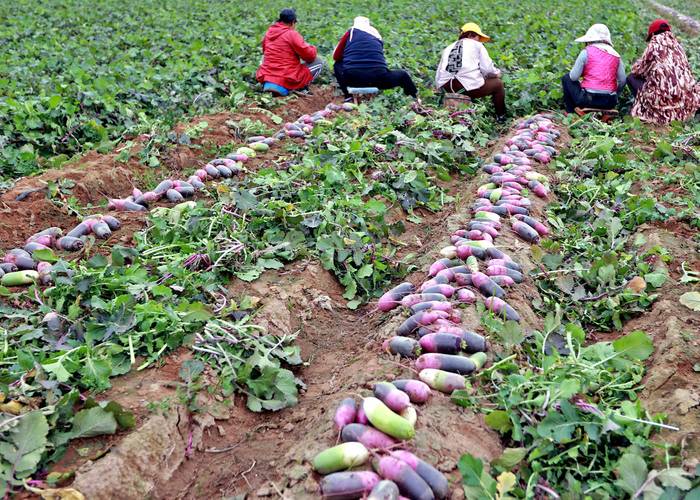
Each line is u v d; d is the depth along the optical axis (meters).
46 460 2.93
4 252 4.98
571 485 2.84
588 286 4.67
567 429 3.00
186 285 4.37
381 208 5.46
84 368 3.43
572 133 8.25
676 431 3.05
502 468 2.89
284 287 4.56
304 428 3.34
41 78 9.18
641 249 5.11
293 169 6.36
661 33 8.99
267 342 3.93
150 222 5.47
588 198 6.16
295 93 9.64
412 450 2.90
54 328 3.84
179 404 3.36
